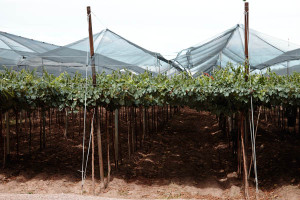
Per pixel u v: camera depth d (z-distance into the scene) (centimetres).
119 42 1217
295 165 955
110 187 865
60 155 1147
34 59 1255
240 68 809
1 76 895
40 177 920
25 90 870
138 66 1367
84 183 887
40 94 863
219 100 824
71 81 888
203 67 1625
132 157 1120
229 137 1209
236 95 792
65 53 1230
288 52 1152
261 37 1122
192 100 818
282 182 864
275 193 824
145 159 1105
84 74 1533
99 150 855
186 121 1708
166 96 836
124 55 1288
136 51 1264
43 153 1153
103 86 830
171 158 1122
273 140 1244
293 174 894
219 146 1266
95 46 1205
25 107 905
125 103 861
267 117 1545
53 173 964
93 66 834
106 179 923
